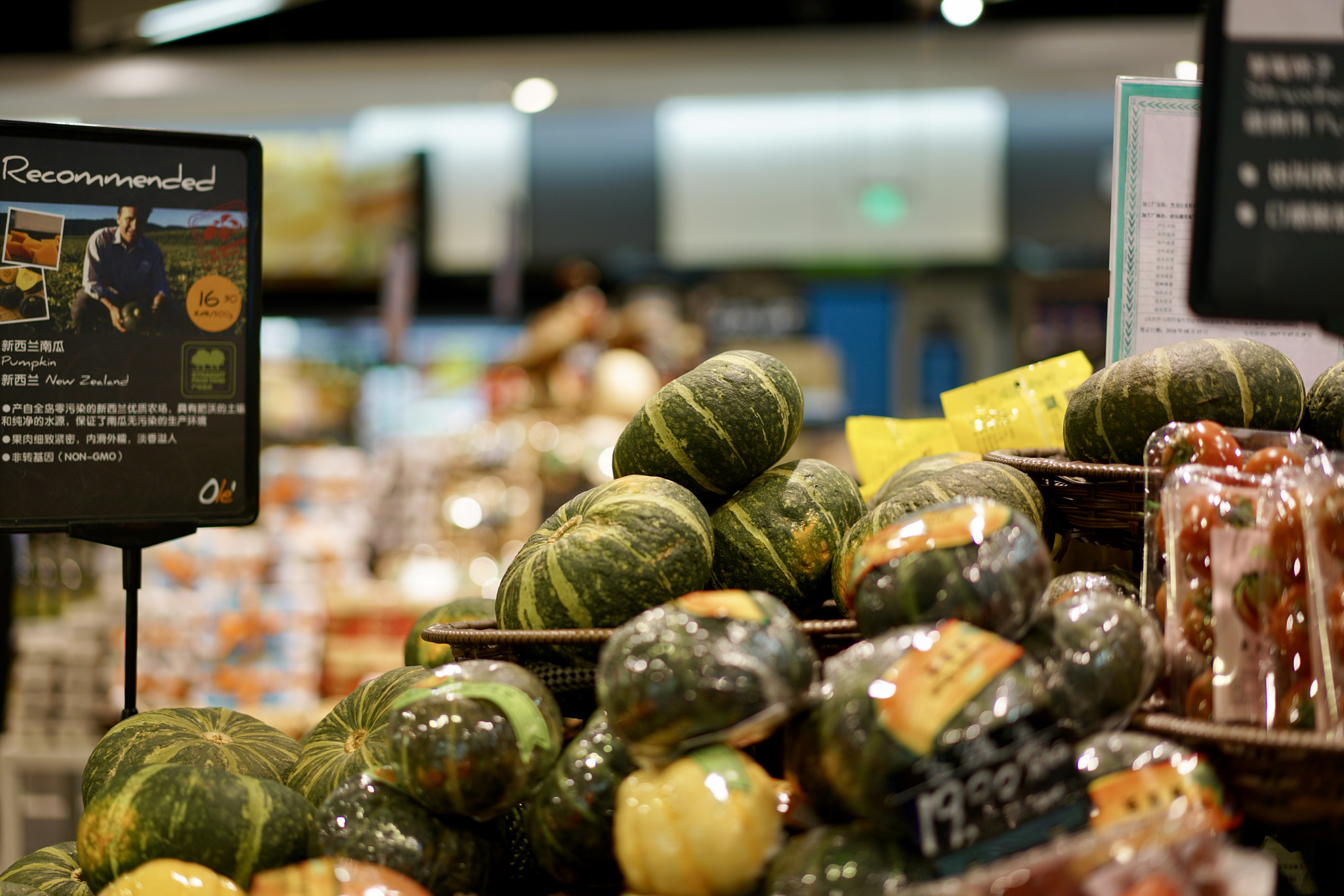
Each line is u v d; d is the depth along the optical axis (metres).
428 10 6.07
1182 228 1.71
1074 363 1.79
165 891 1.08
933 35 5.94
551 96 6.70
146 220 1.54
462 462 5.25
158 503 1.54
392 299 5.79
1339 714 1.06
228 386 1.57
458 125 7.38
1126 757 0.99
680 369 5.95
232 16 5.51
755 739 1.04
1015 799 0.93
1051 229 7.14
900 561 1.08
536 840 1.15
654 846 0.97
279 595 3.99
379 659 3.82
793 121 7.29
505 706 1.12
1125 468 1.29
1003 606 1.03
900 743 0.93
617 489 1.39
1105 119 7.04
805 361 7.12
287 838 1.19
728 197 7.37
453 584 4.43
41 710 3.48
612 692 1.01
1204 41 1.34
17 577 3.49
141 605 3.82
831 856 0.94
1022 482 1.41
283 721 3.29
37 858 1.42
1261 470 1.18
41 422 1.48
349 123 7.35
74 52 6.30
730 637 1.00
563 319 5.88
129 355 1.52
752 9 5.99
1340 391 1.41
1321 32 1.33
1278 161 1.33
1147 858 0.87
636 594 1.29
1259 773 1.00
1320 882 1.28
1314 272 1.32
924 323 7.20
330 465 4.71
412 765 1.11
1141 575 1.47
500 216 7.39
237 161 1.57
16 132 1.47
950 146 7.19
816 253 7.31
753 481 1.51
